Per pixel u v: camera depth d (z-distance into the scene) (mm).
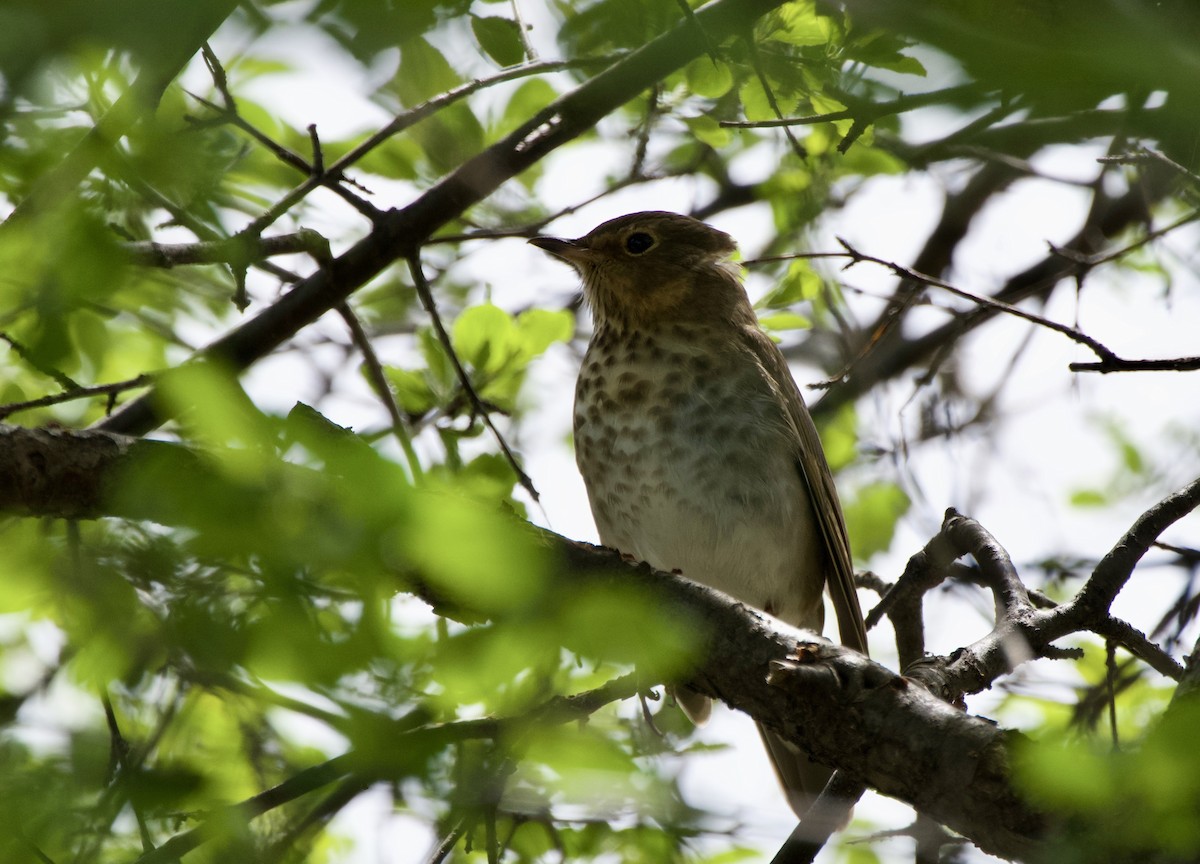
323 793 8250
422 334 10781
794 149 11492
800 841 7465
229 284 10750
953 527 9180
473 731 6039
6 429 6594
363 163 11898
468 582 4824
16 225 5465
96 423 9602
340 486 4484
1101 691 10148
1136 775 4629
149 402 9680
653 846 8625
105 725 6910
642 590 7078
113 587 5141
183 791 5496
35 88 5547
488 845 6738
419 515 4508
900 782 6289
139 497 4516
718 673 6980
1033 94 4695
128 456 6629
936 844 8047
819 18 8555
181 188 6012
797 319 12219
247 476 4484
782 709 6754
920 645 9859
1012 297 11758
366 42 5492
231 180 9062
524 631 4965
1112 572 7801
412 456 8680
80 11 4148
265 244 9758
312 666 4637
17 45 4121
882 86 8141
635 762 7066
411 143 12133
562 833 8883
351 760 4805
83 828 5273
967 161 13820
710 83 10102
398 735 4809
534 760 6004
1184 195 9898
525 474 8867
